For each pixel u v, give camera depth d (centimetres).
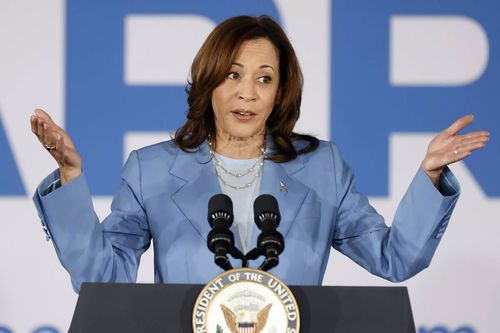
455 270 1491
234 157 995
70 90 1491
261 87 953
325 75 1494
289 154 991
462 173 1484
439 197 862
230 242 759
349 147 1488
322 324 738
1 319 1488
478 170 1483
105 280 891
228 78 954
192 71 972
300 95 1000
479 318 1490
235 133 958
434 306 1494
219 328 711
